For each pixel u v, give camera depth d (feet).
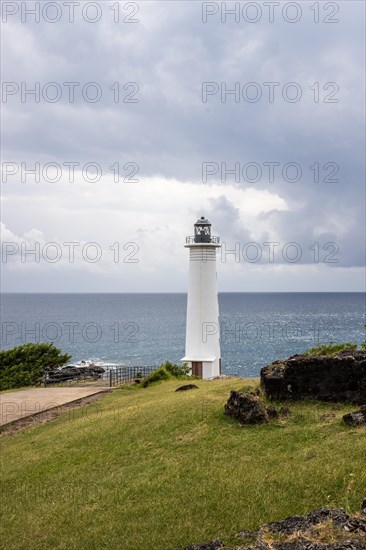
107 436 50.34
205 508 31.60
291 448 39.01
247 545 25.04
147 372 128.06
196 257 118.83
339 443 37.88
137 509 33.06
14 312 602.44
